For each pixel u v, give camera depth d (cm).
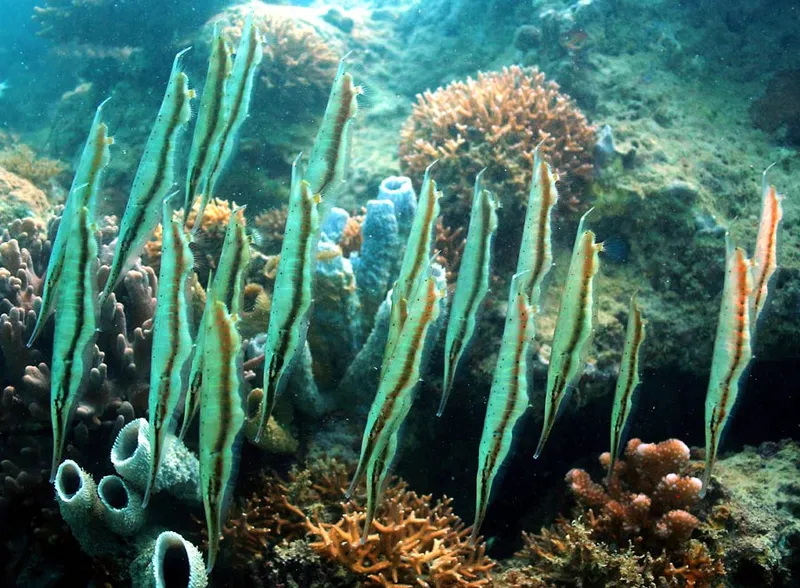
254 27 39
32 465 46
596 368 59
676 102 83
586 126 72
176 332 32
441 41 110
